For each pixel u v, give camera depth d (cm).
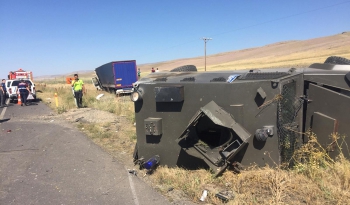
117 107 1369
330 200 377
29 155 701
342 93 498
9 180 544
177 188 465
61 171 577
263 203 387
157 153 543
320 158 460
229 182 459
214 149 484
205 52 6091
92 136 853
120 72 2695
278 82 450
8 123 1220
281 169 468
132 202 429
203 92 497
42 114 1465
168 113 524
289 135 479
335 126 468
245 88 471
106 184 501
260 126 467
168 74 622
